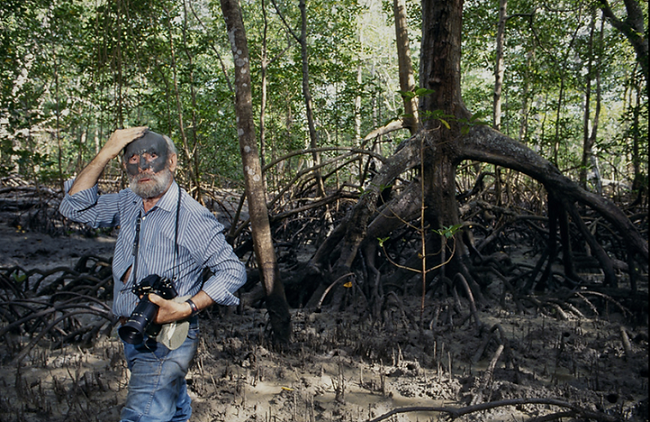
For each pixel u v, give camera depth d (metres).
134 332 1.89
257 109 14.97
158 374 2.06
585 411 2.69
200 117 11.10
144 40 7.64
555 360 3.99
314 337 4.31
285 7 16.86
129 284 2.14
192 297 2.07
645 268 6.60
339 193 6.72
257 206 3.91
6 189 10.05
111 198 2.30
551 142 11.05
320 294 5.57
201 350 4.04
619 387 3.47
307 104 9.66
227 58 21.12
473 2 11.79
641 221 8.38
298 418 3.01
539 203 9.33
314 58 14.10
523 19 10.60
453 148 5.62
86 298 4.71
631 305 5.21
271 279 4.00
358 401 3.24
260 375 3.58
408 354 4.02
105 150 2.19
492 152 5.59
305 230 9.26
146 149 2.09
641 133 9.35
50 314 4.67
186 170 9.50
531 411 3.08
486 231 7.66
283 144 14.67
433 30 5.47
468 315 4.76
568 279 6.17
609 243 8.88
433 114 4.46
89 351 4.10
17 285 5.70
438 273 5.92
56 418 3.03
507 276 6.74
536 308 5.35
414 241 8.46
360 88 13.46
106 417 3.00
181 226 2.12
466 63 13.96
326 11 13.84
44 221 9.35
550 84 11.59
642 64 7.61
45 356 3.85
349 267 5.60
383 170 5.62
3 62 9.10
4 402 3.18
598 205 5.49
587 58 10.55
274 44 19.05
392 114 21.47
